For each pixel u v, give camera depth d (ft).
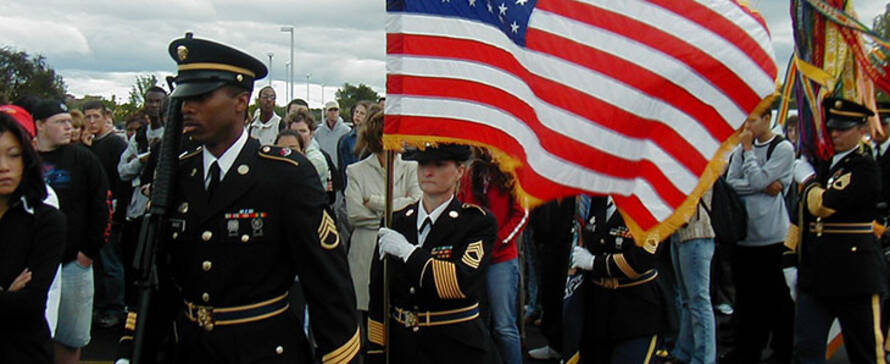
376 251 11.98
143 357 8.85
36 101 15.84
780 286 19.77
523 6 11.53
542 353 20.47
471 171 15.85
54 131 15.51
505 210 15.69
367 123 17.30
